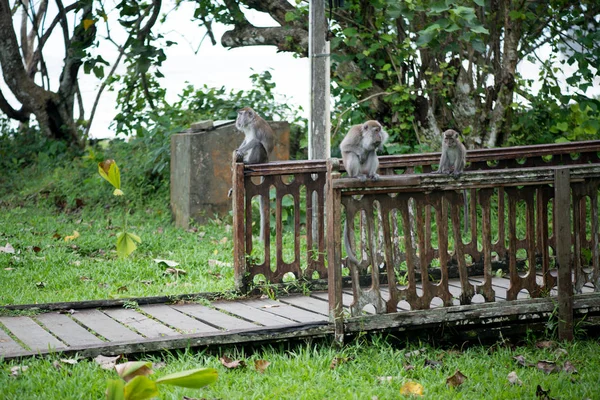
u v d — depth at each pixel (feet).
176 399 14.53
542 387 15.94
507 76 36.76
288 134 38.68
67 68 51.37
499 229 24.76
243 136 36.99
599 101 36.68
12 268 26.96
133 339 17.30
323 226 23.53
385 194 18.81
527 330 19.93
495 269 24.70
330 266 18.45
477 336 19.66
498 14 37.29
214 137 36.37
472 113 38.04
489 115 37.78
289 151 40.45
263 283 23.34
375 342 18.43
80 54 38.45
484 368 17.53
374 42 37.27
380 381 16.34
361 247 23.98
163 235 33.88
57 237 33.06
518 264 24.97
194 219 36.22
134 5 39.37
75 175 44.45
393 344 19.08
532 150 25.18
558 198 19.52
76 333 18.47
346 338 18.85
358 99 39.37
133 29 39.73
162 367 16.57
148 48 39.11
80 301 21.04
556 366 17.44
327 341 18.56
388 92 37.19
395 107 37.29
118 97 44.16
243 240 22.68
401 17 37.24
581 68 36.01
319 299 22.39
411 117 37.52
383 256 24.18
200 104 45.57
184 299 22.07
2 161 49.98
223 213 36.76
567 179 19.56
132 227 35.50
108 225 36.29
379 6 35.42
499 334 19.83
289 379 16.10
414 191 18.94
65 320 19.81
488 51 37.86
